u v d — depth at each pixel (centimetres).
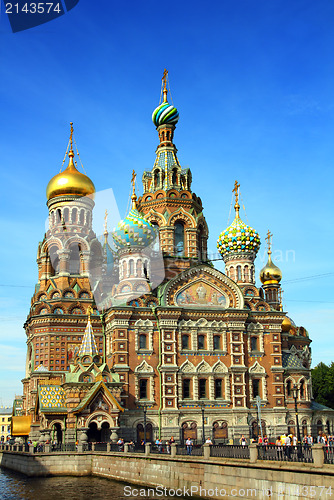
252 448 3734
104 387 6544
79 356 7056
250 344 7756
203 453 4300
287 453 3509
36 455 5831
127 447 5381
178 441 6994
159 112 8875
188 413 7156
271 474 3512
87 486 5003
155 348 7325
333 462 3172
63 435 6650
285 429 7525
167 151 8756
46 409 6631
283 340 8862
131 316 7325
